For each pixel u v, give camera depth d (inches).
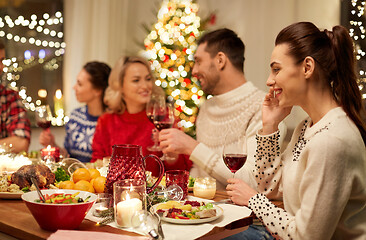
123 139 115.6
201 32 181.9
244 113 97.0
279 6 166.6
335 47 57.8
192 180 76.0
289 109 72.0
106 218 55.1
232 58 100.7
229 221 55.1
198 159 85.2
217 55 100.8
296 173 58.4
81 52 200.8
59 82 199.2
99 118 122.4
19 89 184.7
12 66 182.5
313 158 53.8
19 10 186.7
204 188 68.9
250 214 58.4
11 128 124.3
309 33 58.4
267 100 72.6
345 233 56.8
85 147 132.5
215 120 104.2
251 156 82.7
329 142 53.4
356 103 57.6
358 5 126.8
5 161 74.0
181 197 63.9
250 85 100.2
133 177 61.1
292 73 58.9
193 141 87.2
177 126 110.4
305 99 60.0
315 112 59.9
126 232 51.7
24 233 51.5
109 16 208.8
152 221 51.0
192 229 51.7
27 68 188.4
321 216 52.9
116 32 212.7
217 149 101.7
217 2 203.8
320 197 52.9
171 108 97.9
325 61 57.8
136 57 119.1
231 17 197.5
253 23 177.9
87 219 56.4
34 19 189.2
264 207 60.7
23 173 65.3
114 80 117.6
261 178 72.1
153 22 216.7
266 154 71.6
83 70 134.2
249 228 70.4
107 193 60.5
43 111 104.0
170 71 174.9
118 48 214.4
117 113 120.1
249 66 179.9
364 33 125.2
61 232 49.1
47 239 47.1
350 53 57.9
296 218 55.4
